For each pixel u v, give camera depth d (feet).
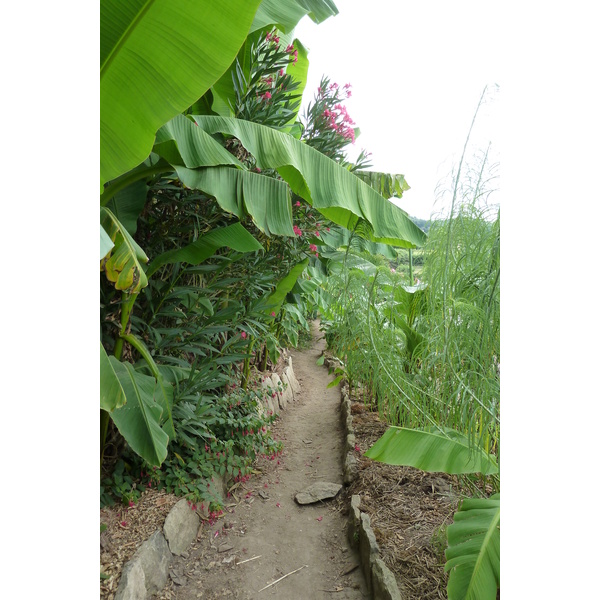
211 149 6.89
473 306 5.33
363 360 11.80
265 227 7.29
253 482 10.32
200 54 4.94
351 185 8.34
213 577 7.08
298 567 7.40
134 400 6.32
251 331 10.59
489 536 4.58
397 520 7.50
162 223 9.07
